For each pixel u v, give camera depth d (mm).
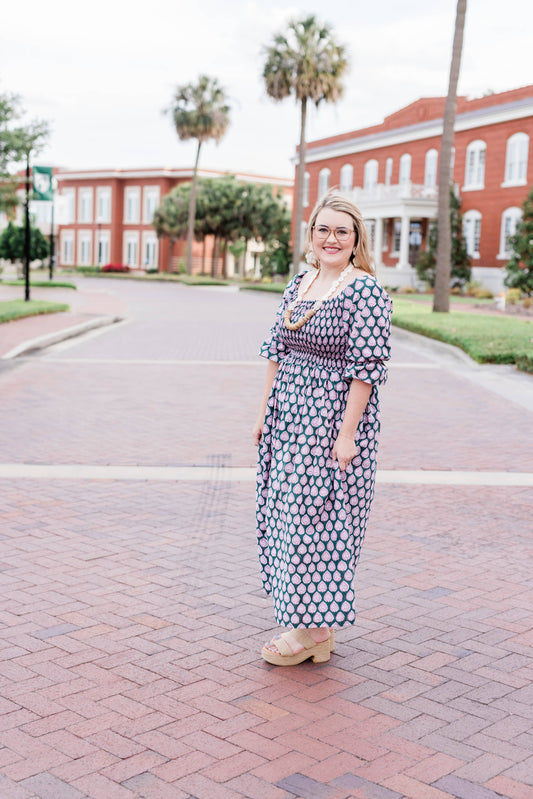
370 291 3400
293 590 3525
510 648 3881
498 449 8438
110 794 2699
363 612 4281
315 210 3588
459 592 4574
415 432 9242
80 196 72250
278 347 3748
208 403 10758
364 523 3646
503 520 6000
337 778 2807
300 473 3504
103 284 49625
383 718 3221
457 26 24188
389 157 46594
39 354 15406
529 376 13781
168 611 4227
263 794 2711
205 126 52875
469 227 40688
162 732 3086
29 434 8734
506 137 38438
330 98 38812
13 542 5266
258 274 68625
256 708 3281
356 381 3412
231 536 5480
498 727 3162
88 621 4082
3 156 25516
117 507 6117
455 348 16609
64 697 3338
